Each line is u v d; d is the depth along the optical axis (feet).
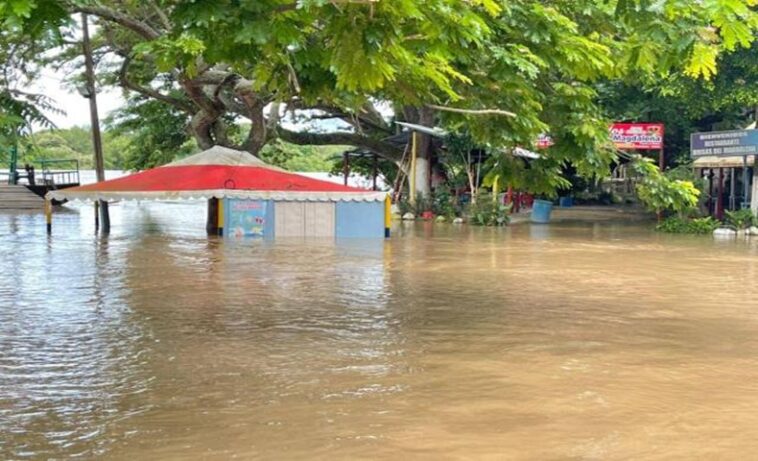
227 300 39.24
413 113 122.21
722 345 29.71
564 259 60.64
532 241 77.51
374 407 21.49
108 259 58.03
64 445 18.54
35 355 27.50
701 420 20.56
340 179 175.52
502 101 29.99
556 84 32.55
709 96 95.96
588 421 20.39
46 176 143.54
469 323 33.71
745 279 49.26
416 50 22.94
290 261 57.36
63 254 61.52
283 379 24.40
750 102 94.58
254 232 80.84
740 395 22.93
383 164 146.82
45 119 58.23
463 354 27.89
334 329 32.22
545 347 29.04
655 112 111.55
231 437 19.04
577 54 28.30
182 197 80.18
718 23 19.76
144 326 32.58
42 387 23.49
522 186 33.27
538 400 22.24
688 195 38.32
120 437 19.07
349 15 19.39
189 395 22.66
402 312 36.24
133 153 140.97
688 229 91.50
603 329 32.58
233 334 31.09
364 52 19.61
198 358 27.12
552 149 32.35
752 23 20.30
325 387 23.50
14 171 135.85
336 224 81.66
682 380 24.56
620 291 43.60
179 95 117.80
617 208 139.54
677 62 23.15
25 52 84.58
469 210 108.06
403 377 24.67
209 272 50.39
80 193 81.15
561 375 25.02
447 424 20.06
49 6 17.89
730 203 107.34
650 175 38.81
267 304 38.14
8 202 127.75
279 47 21.97
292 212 81.66
